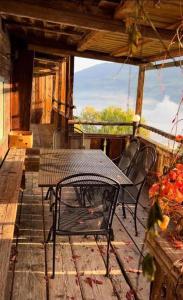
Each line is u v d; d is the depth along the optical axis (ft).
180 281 4.11
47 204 14.15
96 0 9.51
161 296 4.79
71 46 19.69
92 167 11.88
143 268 2.71
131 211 13.66
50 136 28.17
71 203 12.30
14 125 19.85
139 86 20.99
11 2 9.27
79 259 9.86
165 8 8.41
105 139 21.26
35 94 38.40
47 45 19.22
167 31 10.75
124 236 11.54
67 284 8.57
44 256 9.91
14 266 9.24
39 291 8.20
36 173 18.98
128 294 8.28
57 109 31.55
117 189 8.80
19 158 15.37
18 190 10.57
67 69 21.56
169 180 3.51
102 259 9.95
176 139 4.37
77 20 9.71
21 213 13.04
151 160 12.13
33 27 14.67
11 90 19.34
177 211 4.37
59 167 11.62
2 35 13.99
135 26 2.79
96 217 9.60
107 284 8.68
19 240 10.81
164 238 4.96
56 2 9.52
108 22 9.84
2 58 14.08
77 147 20.48
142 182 11.53
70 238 11.19
